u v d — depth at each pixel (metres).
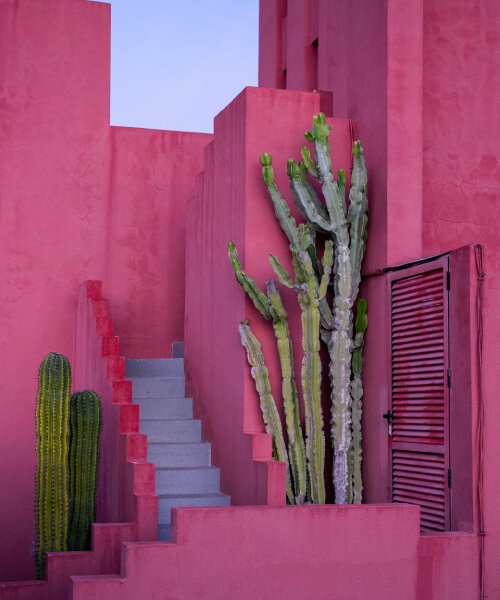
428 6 8.52
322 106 8.37
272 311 7.62
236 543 6.05
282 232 8.05
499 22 8.66
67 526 7.14
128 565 5.86
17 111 9.95
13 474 9.51
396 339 7.49
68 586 6.54
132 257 10.35
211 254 8.96
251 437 7.38
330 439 8.02
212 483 8.27
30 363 9.70
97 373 8.46
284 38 12.34
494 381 6.58
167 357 10.41
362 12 8.47
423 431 7.08
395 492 7.40
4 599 6.43
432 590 6.38
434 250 8.23
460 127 8.45
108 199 10.28
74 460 7.27
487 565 6.48
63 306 9.91
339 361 7.64
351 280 7.67
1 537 9.40
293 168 7.52
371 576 6.29
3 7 10.02
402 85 7.91
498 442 6.55
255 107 8.12
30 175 9.94
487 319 6.59
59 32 10.19
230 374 8.15
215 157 9.00
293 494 7.62
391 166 7.77
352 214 7.61
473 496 6.46
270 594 6.08
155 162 10.54
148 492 6.89
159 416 9.20
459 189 8.38
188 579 5.95
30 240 9.87
